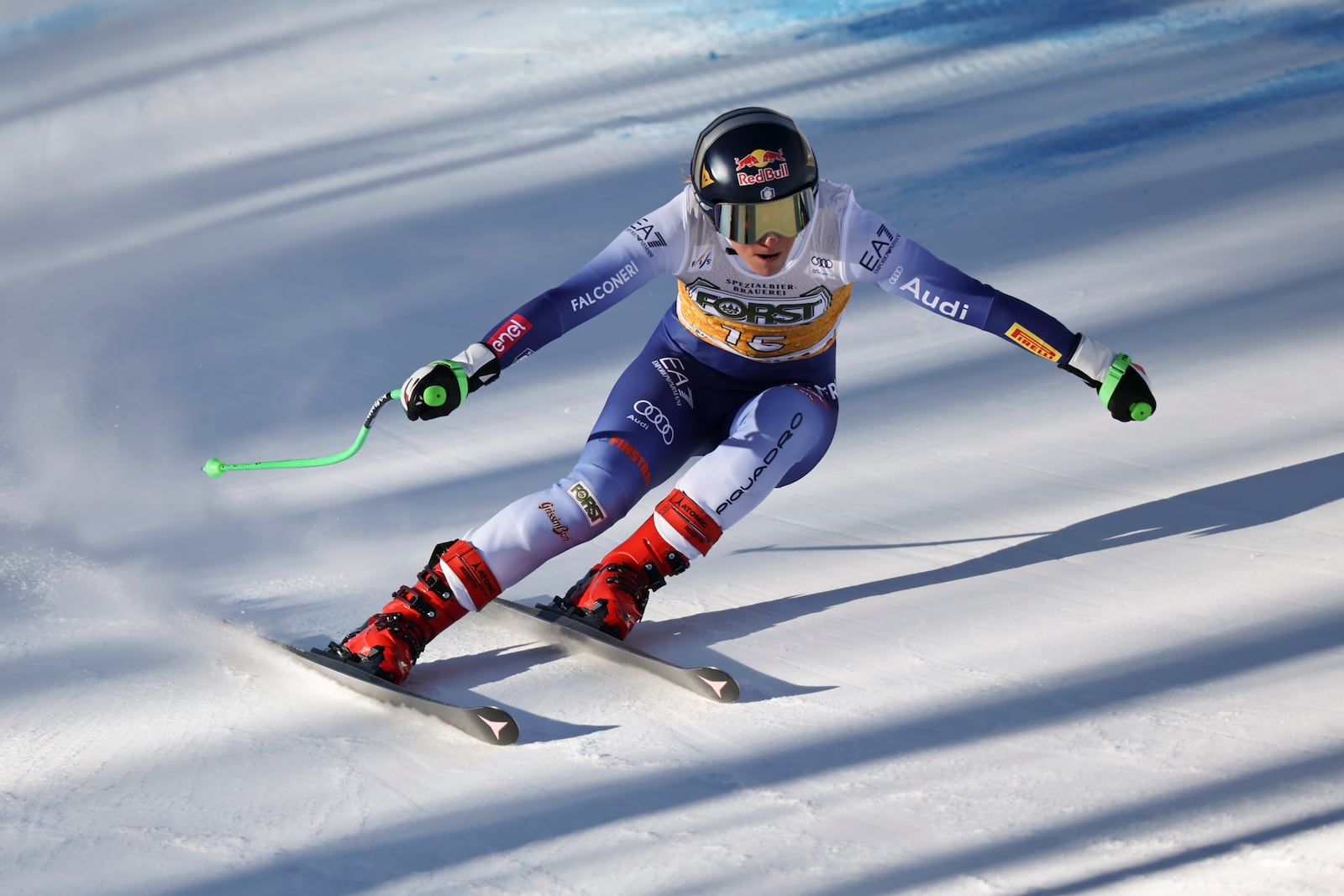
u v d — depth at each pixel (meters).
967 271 19.95
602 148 27.58
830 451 15.18
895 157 25.17
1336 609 10.84
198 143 32.22
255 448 16.17
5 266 24.59
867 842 8.23
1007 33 31.70
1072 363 11.32
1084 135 25.11
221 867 8.20
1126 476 13.84
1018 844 8.11
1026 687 10.08
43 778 9.27
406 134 30.45
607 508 11.30
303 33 40.38
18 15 47.28
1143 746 9.10
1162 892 7.53
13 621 11.81
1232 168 22.78
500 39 36.59
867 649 10.91
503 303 20.22
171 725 10.01
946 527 13.17
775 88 30.02
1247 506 12.88
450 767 9.39
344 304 20.89
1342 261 18.67
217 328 20.34
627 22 36.25
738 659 10.91
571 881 7.99
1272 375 15.72
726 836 8.38
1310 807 8.20
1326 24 29.69
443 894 7.91
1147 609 11.17
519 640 11.55
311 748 9.66
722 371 12.05
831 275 11.44
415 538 13.62
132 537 13.75
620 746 9.62
